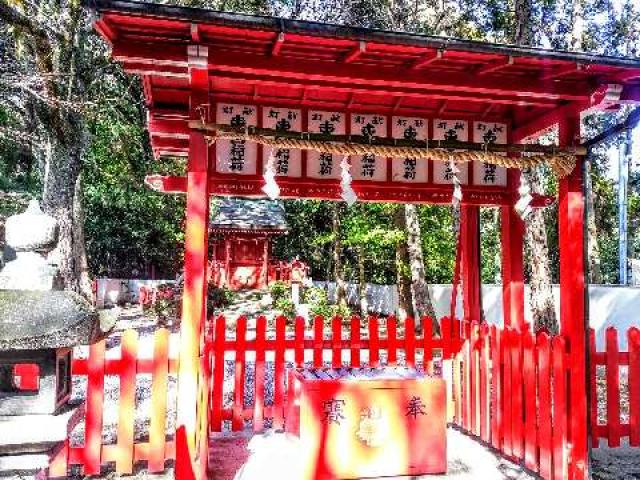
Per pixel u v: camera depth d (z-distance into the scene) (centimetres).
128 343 488
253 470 493
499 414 563
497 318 1405
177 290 2008
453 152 468
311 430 478
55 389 253
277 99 548
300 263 2856
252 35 378
